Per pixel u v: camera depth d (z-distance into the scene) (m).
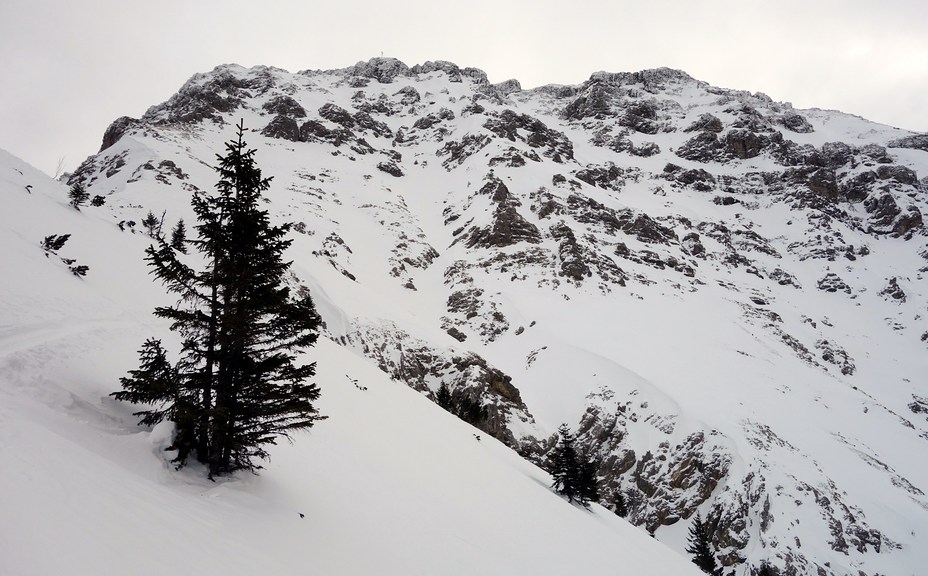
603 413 71.69
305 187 130.50
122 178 93.69
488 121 190.38
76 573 6.82
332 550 13.15
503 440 59.28
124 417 14.11
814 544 51.97
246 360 13.78
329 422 22.88
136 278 28.64
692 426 67.56
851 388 93.25
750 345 97.75
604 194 157.50
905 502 59.53
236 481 13.73
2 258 19.75
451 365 64.38
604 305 103.12
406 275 107.56
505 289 104.88
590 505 40.06
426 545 17.02
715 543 56.34
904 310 134.62
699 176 191.12
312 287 59.84
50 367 14.47
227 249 13.55
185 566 8.49
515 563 19.80
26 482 8.34
